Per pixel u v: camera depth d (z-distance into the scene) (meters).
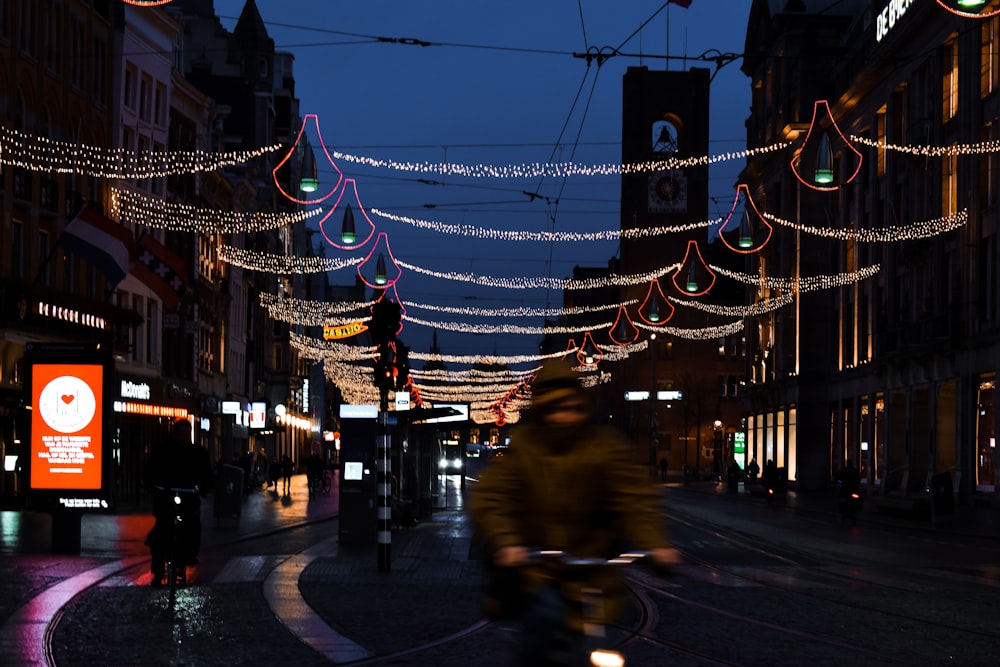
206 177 63.47
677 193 108.31
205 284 65.06
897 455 56.44
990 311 45.19
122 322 44.28
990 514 41.72
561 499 5.95
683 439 107.25
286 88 101.81
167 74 54.47
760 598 16.19
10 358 36.88
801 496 61.91
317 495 55.28
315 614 13.90
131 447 48.28
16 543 23.42
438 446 43.19
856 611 14.91
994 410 44.41
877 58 53.06
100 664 10.72
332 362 112.81
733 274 81.94
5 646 11.59
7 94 38.09
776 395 75.19
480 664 10.81
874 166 59.94
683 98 108.62
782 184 74.12
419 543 25.36
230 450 68.38
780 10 74.38
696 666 10.87
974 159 46.62
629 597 15.91
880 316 60.62
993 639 12.76
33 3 40.31
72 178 43.56
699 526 34.34
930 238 51.75
